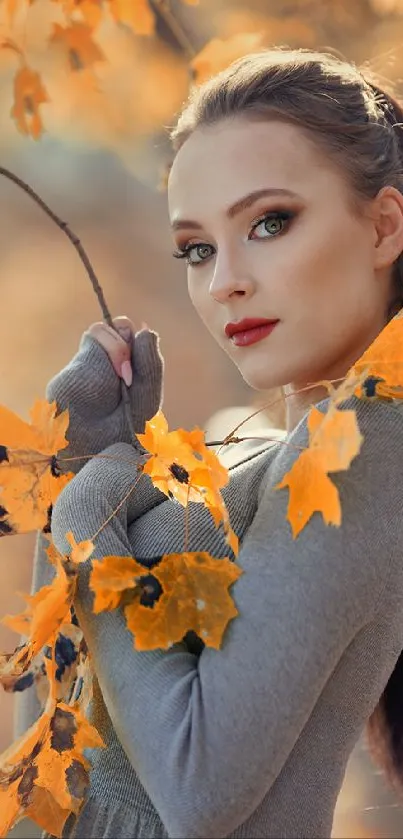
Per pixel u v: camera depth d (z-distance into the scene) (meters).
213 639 1.34
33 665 1.46
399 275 1.53
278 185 1.48
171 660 1.37
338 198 1.49
